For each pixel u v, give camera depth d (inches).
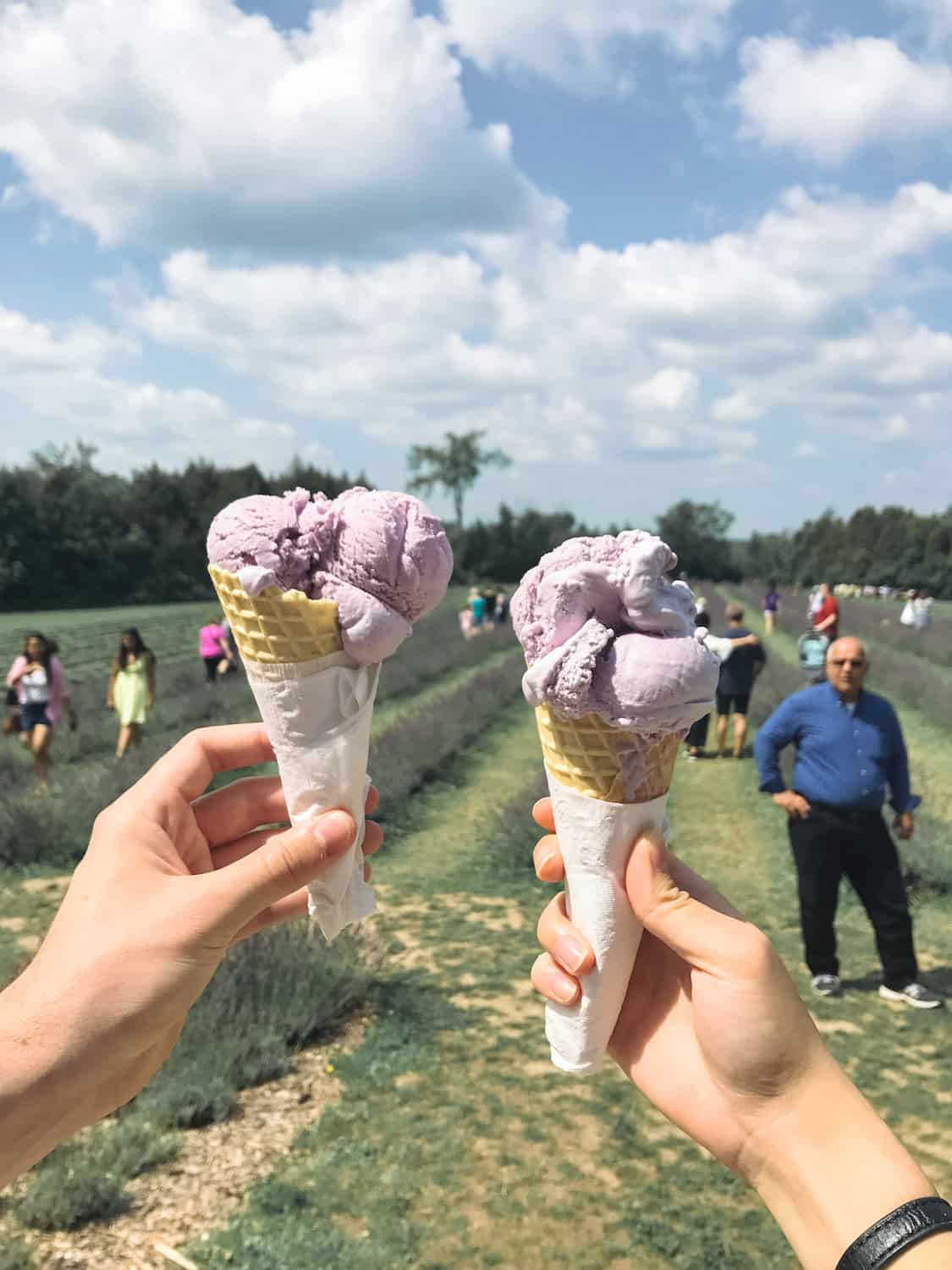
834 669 208.8
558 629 66.1
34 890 284.5
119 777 374.3
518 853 308.2
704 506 3629.4
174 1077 166.6
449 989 213.6
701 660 64.2
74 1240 129.8
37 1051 50.9
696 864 307.1
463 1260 127.4
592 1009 67.2
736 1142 58.6
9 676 406.9
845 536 3705.7
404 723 494.0
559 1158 150.0
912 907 266.8
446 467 3506.4
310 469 2738.7
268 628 67.1
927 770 420.5
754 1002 56.5
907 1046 187.6
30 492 2169.0
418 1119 160.4
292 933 212.8
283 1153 151.0
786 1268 126.2
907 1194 50.4
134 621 1649.9
